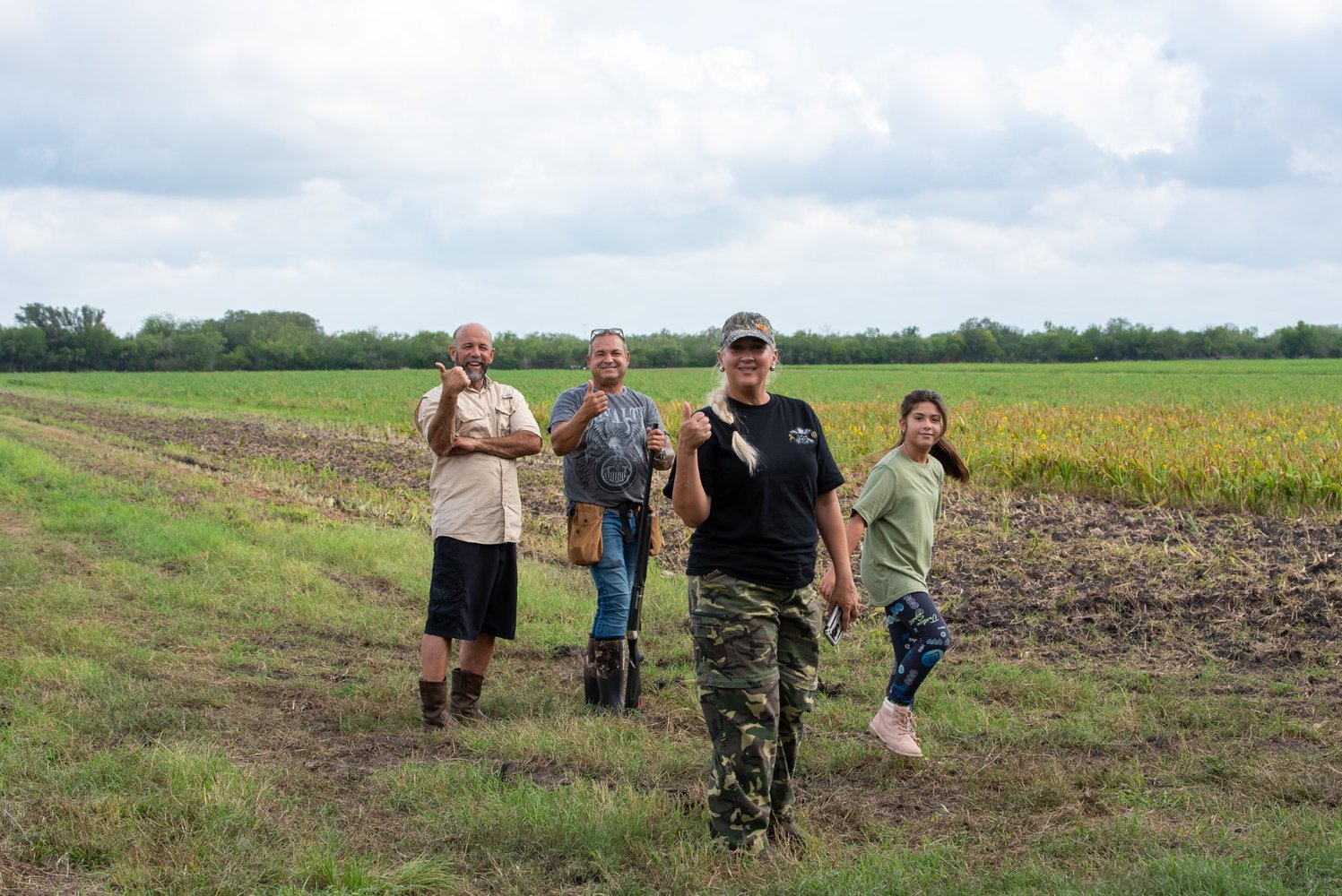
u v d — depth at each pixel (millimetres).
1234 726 4996
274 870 3467
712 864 3605
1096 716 5199
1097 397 37625
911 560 4684
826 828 4023
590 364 5945
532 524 12000
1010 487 14594
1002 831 3914
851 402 32000
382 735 5188
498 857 3693
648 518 5609
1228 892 3145
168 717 5191
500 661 6645
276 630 7219
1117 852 3592
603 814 3945
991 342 119500
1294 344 118938
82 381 66625
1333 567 8516
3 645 6363
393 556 9625
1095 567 8867
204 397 45344
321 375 77562
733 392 3885
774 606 3803
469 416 5539
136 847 3559
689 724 5383
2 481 13617
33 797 3986
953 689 5777
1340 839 3537
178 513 11789
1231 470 12875
